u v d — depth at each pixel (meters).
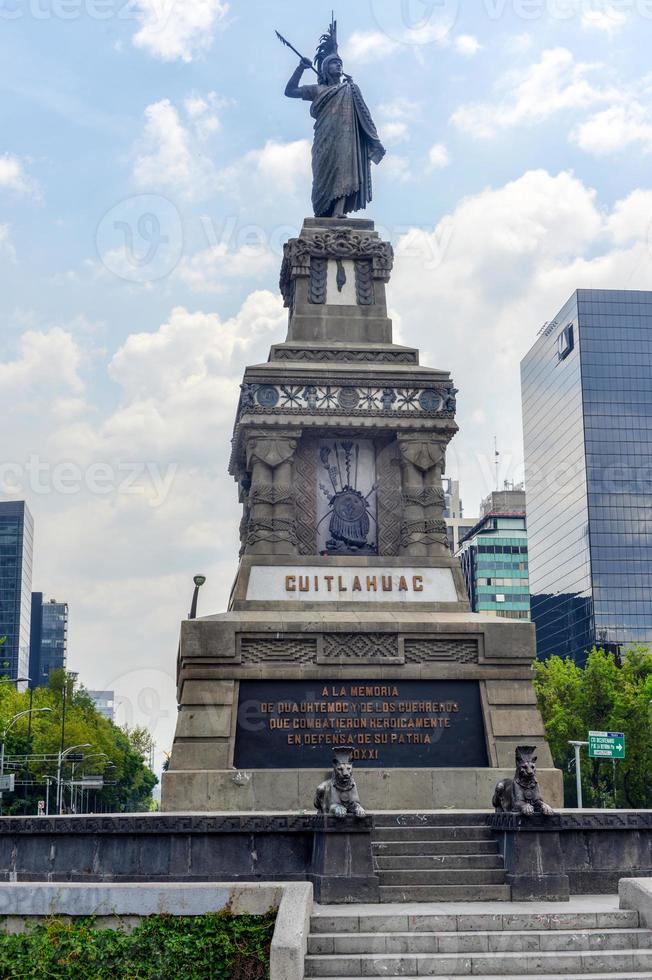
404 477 36.84
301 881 23.62
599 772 93.19
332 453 37.31
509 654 33.78
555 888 24.36
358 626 33.53
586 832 26.23
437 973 19.67
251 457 36.31
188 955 19.55
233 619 33.28
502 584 190.88
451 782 32.16
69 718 126.06
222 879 25.33
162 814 25.95
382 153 42.31
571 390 155.25
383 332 39.28
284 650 33.25
